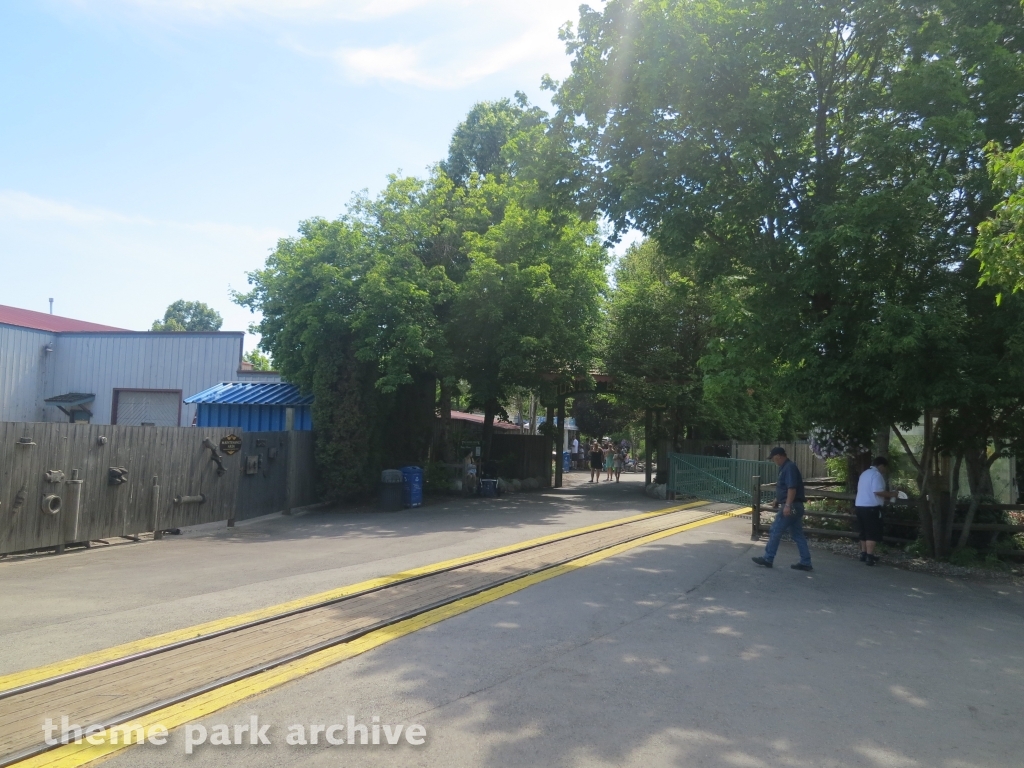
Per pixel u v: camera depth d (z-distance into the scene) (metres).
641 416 34.38
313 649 6.55
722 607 8.71
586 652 6.73
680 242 12.75
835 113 13.12
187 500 14.50
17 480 11.09
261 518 17.06
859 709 5.59
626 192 12.78
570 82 14.05
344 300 19.47
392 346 19.77
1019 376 9.96
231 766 4.39
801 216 12.33
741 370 16.06
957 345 10.36
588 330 23.14
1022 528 12.14
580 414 45.53
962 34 11.41
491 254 21.45
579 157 14.52
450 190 23.42
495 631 7.32
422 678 5.93
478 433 27.50
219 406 22.03
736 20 12.13
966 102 11.27
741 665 6.53
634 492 25.88
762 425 28.80
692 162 12.52
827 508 16.89
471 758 4.55
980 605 9.37
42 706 5.18
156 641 6.72
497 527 15.65
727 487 21.28
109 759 4.43
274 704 5.34
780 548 13.26
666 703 5.55
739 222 12.80
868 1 11.79
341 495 19.17
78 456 12.11
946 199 11.85
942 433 11.91
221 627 7.22
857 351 10.73
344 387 19.23
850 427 12.22
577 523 16.38
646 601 8.84
